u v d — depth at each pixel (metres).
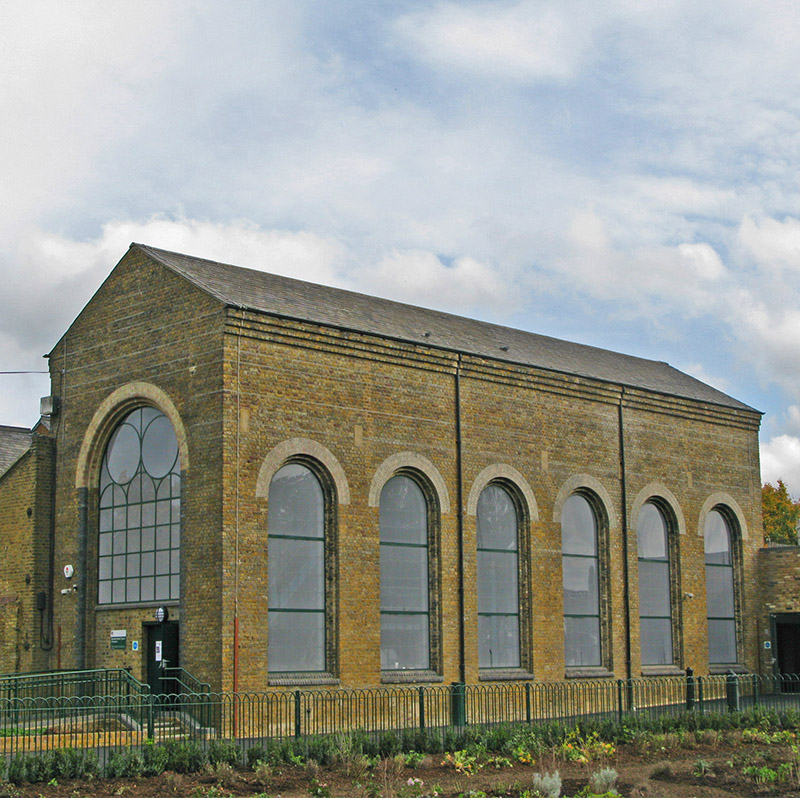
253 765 19.70
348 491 28.19
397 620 29.30
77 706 25.77
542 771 18.42
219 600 25.41
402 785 17.78
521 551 32.59
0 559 31.03
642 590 36.12
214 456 26.05
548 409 33.69
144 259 28.98
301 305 29.45
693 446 38.56
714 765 20.58
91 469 29.75
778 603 39.62
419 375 30.31
